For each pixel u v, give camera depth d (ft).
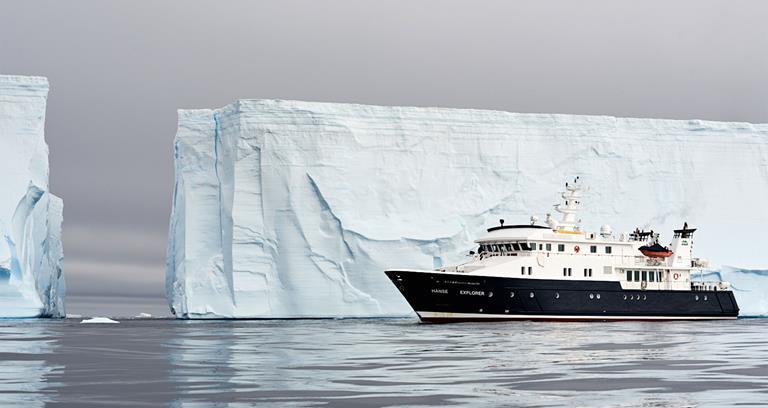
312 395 80.33
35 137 240.53
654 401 77.56
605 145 262.88
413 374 95.86
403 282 179.73
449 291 178.70
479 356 115.85
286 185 241.55
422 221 247.29
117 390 83.51
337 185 243.40
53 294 270.26
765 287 263.49
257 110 243.60
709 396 80.43
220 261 242.78
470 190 253.24
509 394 81.25
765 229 269.23
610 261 188.65
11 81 240.53
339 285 239.30
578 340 141.28
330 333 166.30
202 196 252.83
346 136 246.68
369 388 84.89
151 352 124.67
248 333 170.40
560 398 79.00
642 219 263.29
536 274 182.60
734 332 161.99
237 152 242.99
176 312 253.44
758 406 75.10
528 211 256.52
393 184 248.32
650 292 191.42
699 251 262.67
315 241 240.53
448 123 254.47
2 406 74.23
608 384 87.97
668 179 266.77
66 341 148.66
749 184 272.10
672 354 118.73
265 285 238.48
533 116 260.62
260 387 85.46
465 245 249.14
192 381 90.07
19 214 235.81
